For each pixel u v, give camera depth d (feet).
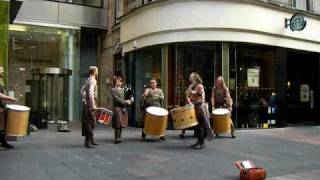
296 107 62.34
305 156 31.71
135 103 58.23
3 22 40.37
